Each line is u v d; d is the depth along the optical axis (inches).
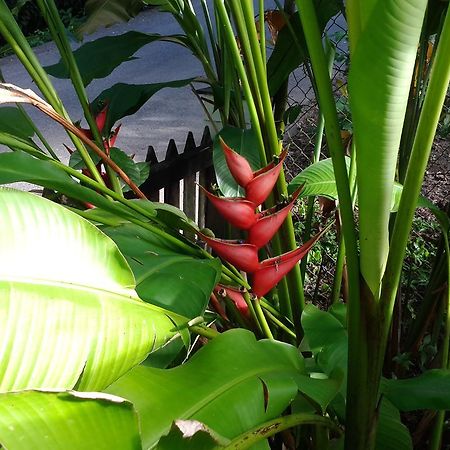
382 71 20.5
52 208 22.6
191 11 58.1
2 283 19.7
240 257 33.1
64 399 17.9
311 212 54.1
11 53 226.8
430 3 45.4
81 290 21.7
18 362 18.4
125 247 32.5
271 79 55.8
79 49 60.4
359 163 23.8
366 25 20.0
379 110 21.5
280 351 30.2
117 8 67.0
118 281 23.4
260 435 24.2
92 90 189.2
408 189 25.9
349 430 31.0
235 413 24.4
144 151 145.3
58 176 31.4
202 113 174.1
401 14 19.2
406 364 53.7
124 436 18.1
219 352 27.5
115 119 56.8
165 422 22.7
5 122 47.2
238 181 33.1
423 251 85.5
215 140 49.8
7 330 18.6
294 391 27.0
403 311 68.3
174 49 232.2
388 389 32.1
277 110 60.7
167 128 162.1
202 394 24.6
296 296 41.0
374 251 26.2
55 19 43.2
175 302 27.3
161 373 25.0
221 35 51.4
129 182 36.3
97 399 18.2
